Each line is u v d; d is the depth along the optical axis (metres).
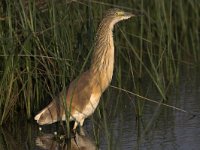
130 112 14.03
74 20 15.17
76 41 15.01
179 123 13.22
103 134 12.80
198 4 18.58
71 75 13.68
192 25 18.98
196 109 13.95
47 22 14.91
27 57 13.73
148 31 16.61
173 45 18.34
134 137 12.54
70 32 14.64
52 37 13.90
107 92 15.07
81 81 13.07
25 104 14.26
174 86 15.66
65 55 13.88
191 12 19.16
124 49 16.84
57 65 14.13
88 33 14.51
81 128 13.06
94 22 14.83
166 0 17.98
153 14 17.81
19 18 14.34
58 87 13.94
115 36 15.72
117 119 13.63
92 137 12.70
